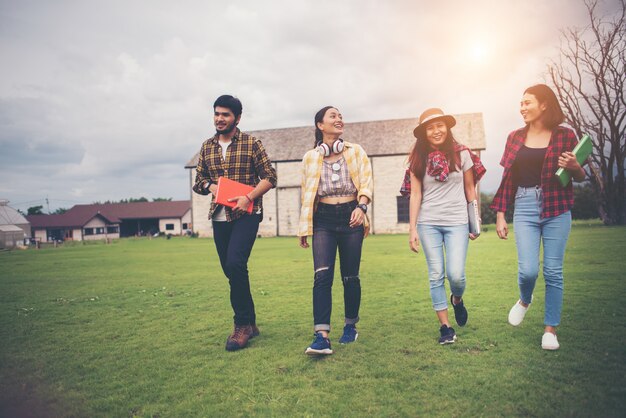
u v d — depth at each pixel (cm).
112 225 5647
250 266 937
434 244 325
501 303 446
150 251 1727
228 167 355
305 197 326
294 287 625
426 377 247
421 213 333
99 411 219
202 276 816
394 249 1309
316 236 323
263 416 206
